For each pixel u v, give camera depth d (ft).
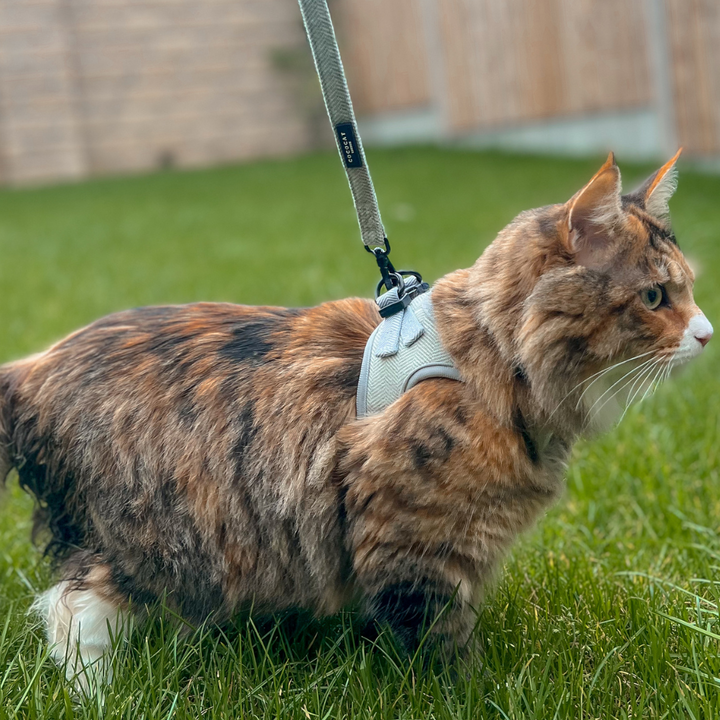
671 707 3.36
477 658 3.61
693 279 3.53
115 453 3.54
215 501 3.53
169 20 19.56
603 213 3.36
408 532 3.41
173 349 3.62
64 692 3.38
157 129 20.03
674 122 13.69
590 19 14.93
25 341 6.79
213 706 3.43
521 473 3.42
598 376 3.44
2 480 3.67
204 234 12.29
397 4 19.20
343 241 10.93
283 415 3.51
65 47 18.66
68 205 15.70
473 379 3.40
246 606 3.67
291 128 21.04
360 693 3.44
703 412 5.03
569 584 3.87
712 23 12.53
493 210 12.12
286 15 20.36
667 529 4.27
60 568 3.70
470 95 18.08
